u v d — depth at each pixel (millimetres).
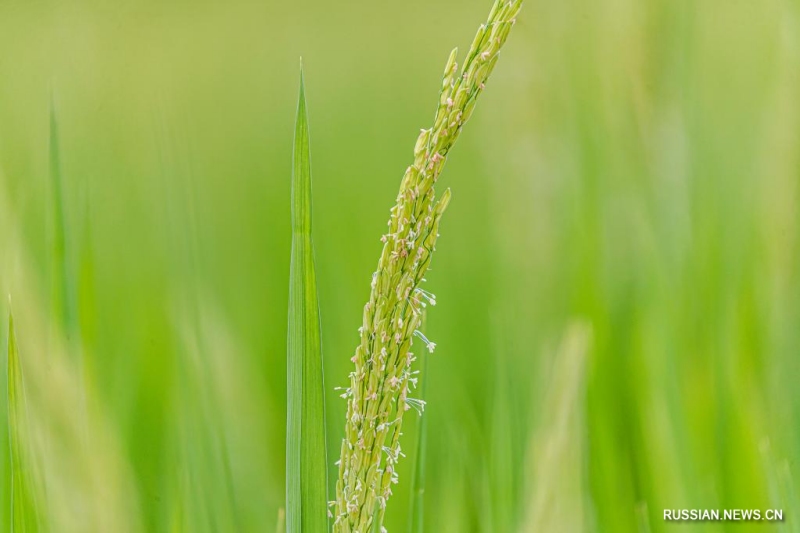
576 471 1049
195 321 1103
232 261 1646
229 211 1740
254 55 2125
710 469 1155
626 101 1314
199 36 2115
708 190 1297
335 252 1544
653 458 1170
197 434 1078
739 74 1376
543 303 1375
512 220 1428
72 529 982
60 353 1009
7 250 1029
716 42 1395
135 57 1886
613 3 1321
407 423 1274
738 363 1221
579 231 1350
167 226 1313
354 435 855
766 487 1117
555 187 1382
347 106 1998
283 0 2207
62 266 1030
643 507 1058
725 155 1320
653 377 1222
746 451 1161
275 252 1646
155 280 1428
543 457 1015
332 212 1675
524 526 1010
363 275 1560
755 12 1388
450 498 1073
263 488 1111
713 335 1252
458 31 2145
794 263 1243
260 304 1585
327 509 873
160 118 1268
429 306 1502
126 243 1502
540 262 1396
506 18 836
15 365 950
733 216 1299
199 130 1917
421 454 987
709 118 1328
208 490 1064
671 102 1299
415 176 841
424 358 989
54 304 1024
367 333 852
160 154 1295
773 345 1235
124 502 1020
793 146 1252
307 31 2199
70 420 997
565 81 1388
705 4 1405
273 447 1248
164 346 1341
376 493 856
